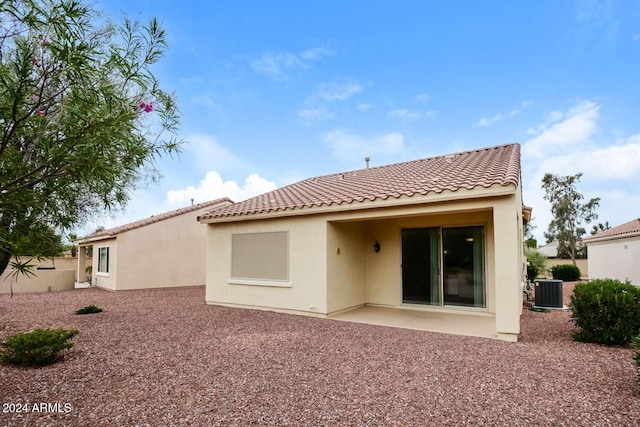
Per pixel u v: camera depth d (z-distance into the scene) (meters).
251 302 12.29
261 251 12.13
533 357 6.47
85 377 5.51
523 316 10.90
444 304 11.50
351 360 6.33
